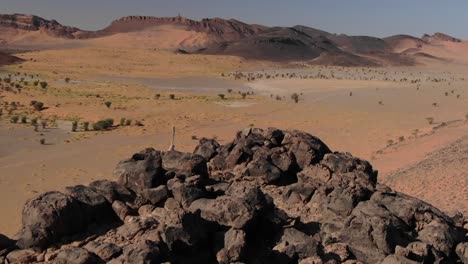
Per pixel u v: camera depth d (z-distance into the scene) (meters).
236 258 14.08
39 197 15.71
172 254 13.62
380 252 15.29
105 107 73.62
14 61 153.12
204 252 14.34
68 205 15.48
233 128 60.69
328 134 58.12
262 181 21.48
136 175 17.91
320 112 74.81
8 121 58.44
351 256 15.62
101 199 16.72
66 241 15.19
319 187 19.55
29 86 95.56
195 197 16.92
